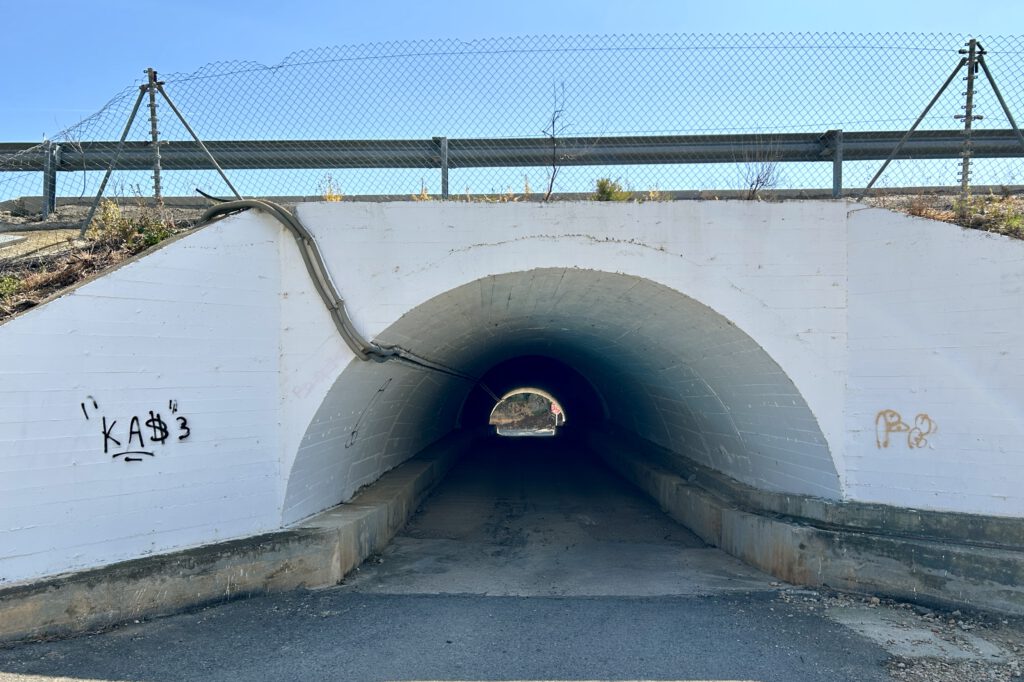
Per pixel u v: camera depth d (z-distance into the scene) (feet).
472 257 23.34
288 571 21.57
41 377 16.98
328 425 24.27
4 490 16.31
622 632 18.58
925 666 16.22
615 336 34.94
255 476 21.71
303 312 22.58
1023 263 19.85
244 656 16.46
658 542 30.66
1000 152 29.25
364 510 27.14
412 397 37.47
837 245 23.16
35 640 16.57
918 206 25.32
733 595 22.09
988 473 20.29
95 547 17.87
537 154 30.50
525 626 19.04
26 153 31.22
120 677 14.99
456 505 39.83
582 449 74.33
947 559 19.85
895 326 22.09
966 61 27.37
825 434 22.93
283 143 30.25
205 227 20.58
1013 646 17.46
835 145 29.27
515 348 53.21
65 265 23.29
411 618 19.63
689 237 23.48
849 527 22.44
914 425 21.66
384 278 23.13
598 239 23.48
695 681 15.42
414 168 30.40
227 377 20.93
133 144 30.63
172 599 18.95
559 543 30.42
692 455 39.93
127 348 18.62
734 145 30.78
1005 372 20.08
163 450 19.33
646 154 30.83
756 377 24.99
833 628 18.80
